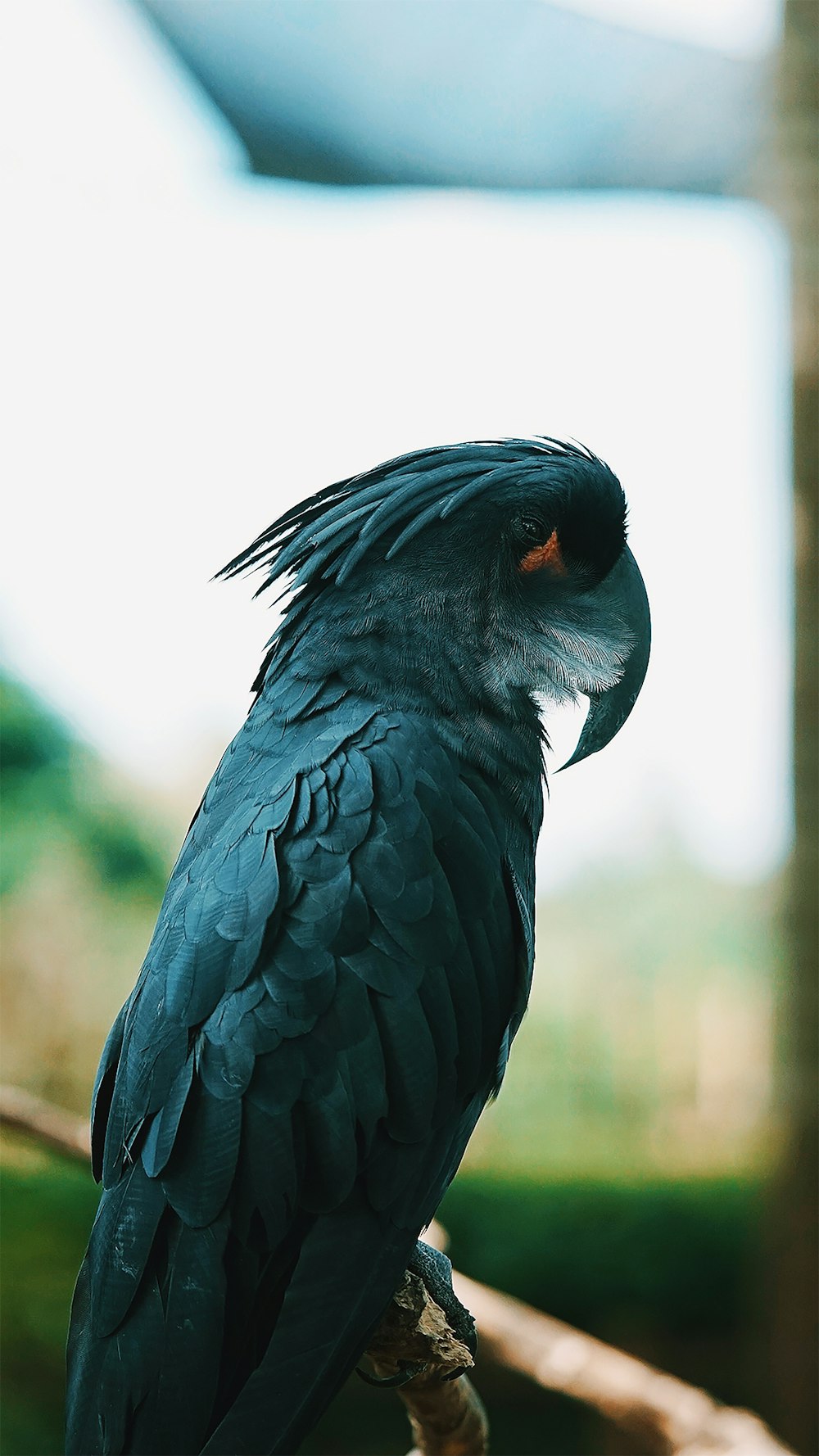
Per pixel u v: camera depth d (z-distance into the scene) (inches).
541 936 832.9
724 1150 530.3
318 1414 99.9
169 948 107.4
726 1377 423.5
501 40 408.2
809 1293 335.9
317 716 121.0
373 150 452.8
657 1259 434.3
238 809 114.4
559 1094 574.2
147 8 409.7
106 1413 96.9
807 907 343.3
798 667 345.7
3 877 477.7
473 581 127.3
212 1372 96.2
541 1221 442.9
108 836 506.3
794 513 348.5
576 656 132.9
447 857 112.9
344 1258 102.3
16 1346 355.9
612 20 398.3
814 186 345.4
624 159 438.9
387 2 400.2
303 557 132.7
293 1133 100.5
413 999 105.9
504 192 466.6
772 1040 350.3
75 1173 381.4
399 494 126.7
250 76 426.9
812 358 347.3
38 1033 466.9
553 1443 412.5
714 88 404.8
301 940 104.0
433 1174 109.4
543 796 134.2
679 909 838.5
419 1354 111.7
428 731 119.2
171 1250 98.4
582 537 134.8
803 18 346.6
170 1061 102.5
